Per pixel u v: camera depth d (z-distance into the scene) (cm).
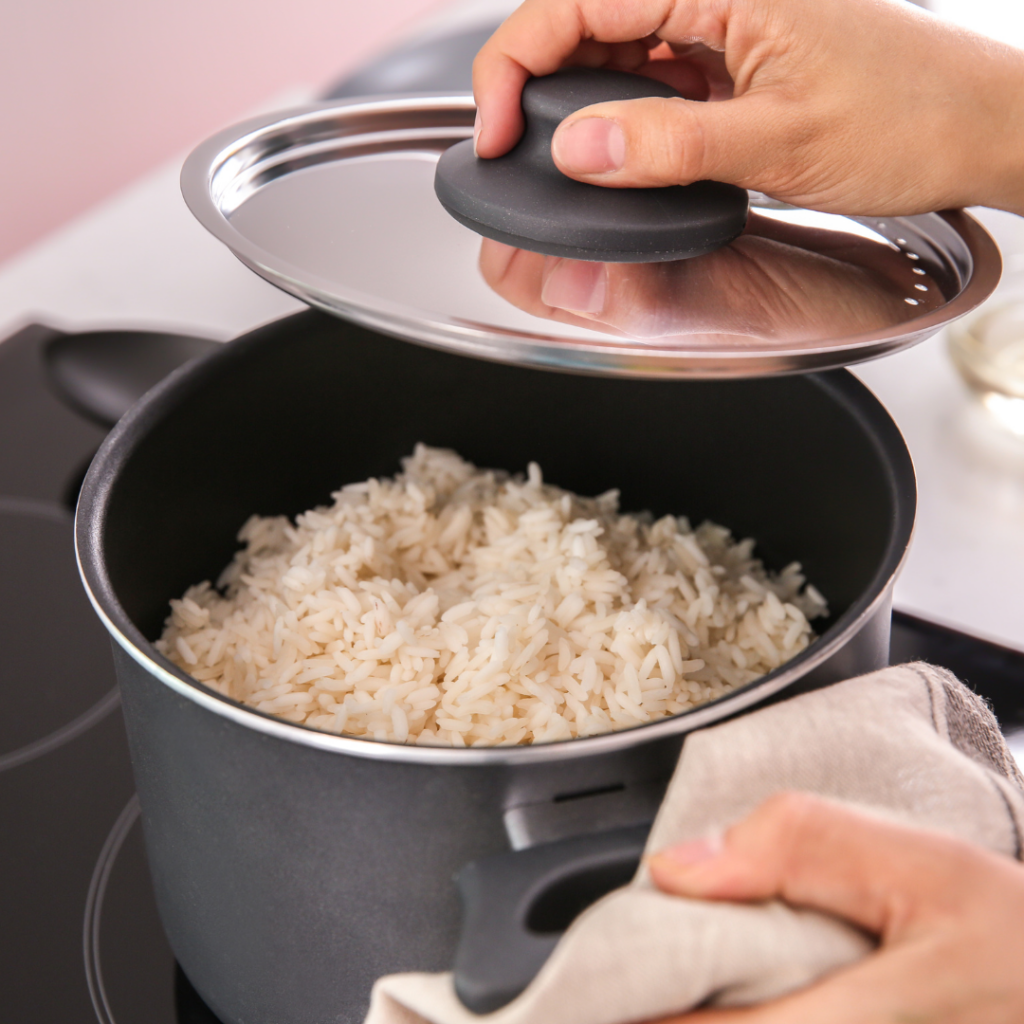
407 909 49
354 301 51
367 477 65
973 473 73
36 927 57
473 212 54
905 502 53
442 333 51
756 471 62
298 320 60
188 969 54
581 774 48
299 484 63
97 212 97
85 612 67
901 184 57
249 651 57
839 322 53
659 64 62
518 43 57
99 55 137
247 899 50
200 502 60
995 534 70
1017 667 64
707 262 54
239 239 53
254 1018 53
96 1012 56
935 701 50
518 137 55
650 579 60
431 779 47
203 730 48
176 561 59
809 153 56
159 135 151
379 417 64
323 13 171
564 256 53
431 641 56
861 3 57
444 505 64
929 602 67
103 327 79
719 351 50
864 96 56
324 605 57
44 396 74
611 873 48
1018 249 83
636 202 53
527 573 59
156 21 143
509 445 65
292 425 62
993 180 58
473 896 47
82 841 60
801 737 49
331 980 51
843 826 47
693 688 56
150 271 89
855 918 47
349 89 97
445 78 97
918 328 52
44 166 137
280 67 167
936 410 77
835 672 50
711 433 62
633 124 52
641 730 47
